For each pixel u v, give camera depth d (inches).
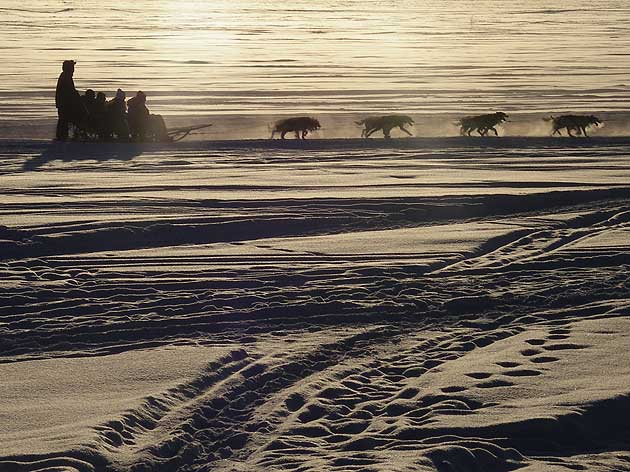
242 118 1694.1
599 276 659.4
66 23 5246.1
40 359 471.8
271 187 1013.2
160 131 1422.2
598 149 1339.8
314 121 1421.0
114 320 547.5
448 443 360.8
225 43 3796.8
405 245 751.7
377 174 1109.7
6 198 937.5
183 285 629.9
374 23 5713.6
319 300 591.8
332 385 428.8
